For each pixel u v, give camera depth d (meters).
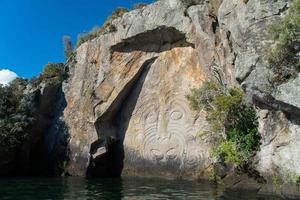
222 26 23.14
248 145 20.45
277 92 17.81
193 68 28.34
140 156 29.61
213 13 25.23
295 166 17.80
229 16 22.22
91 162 30.16
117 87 30.33
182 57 28.91
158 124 29.27
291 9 17.70
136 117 30.34
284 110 18.38
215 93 23.12
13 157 31.27
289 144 18.27
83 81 32.12
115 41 30.48
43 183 24.86
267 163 19.30
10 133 30.56
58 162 31.80
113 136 30.72
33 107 32.22
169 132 28.70
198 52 26.48
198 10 26.22
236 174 20.91
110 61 30.86
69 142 31.69
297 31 17.39
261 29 19.39
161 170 28.53
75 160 30.91
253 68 19.14
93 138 30.31
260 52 19.02
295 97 17.20
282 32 17.73
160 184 23.73
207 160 26.59
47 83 33.19
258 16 19.66
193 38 26.83
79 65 32.91
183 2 27.25
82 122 31.30
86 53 32.53
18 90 33.97
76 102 32.16
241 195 18.11
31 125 32.19
